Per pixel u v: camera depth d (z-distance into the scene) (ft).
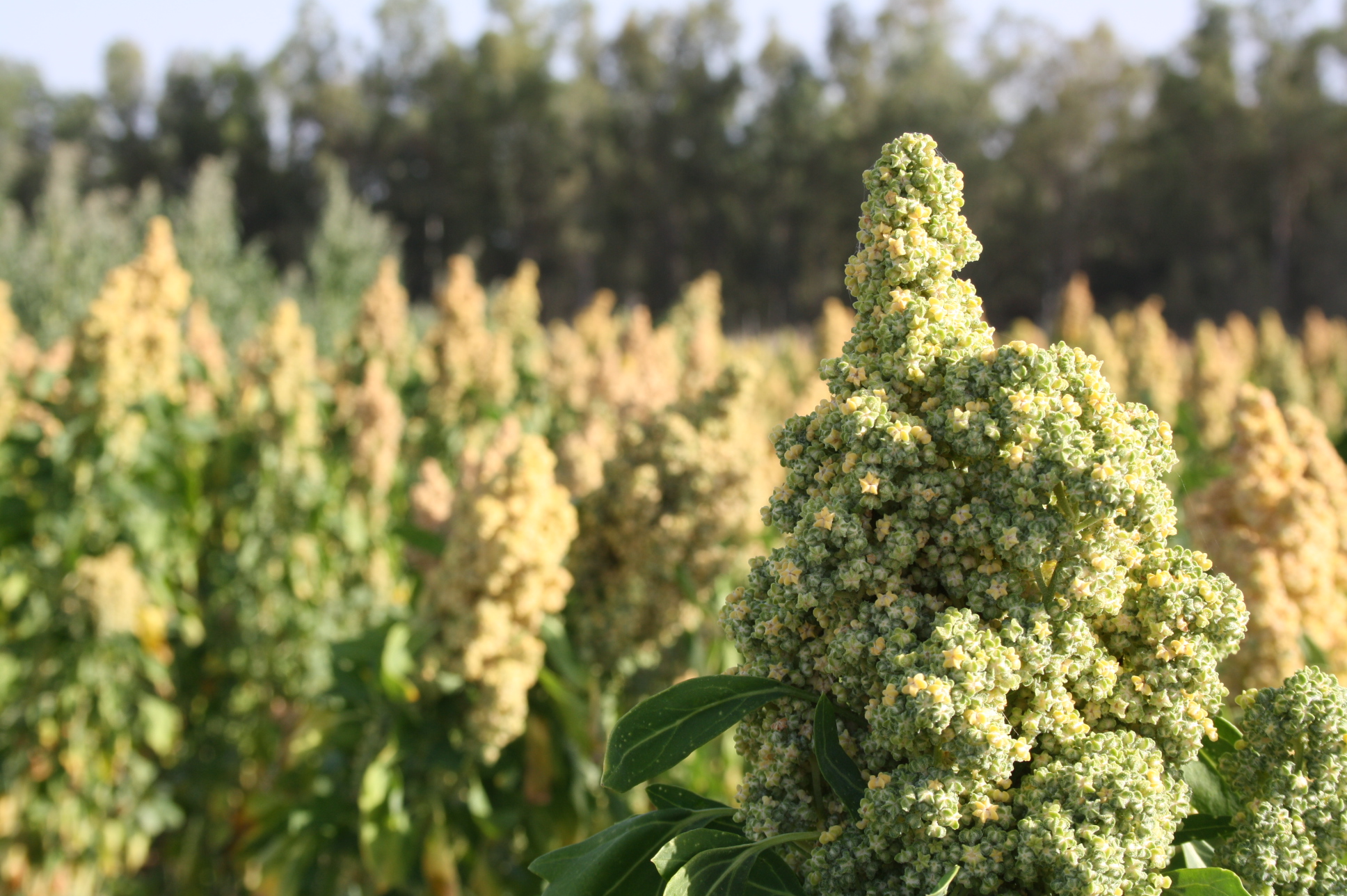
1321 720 5.80
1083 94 225.35
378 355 31.32
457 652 13.33
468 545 13.29
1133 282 227.61
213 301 84.53
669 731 6.11
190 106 273.75
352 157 275.80
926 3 260.21
